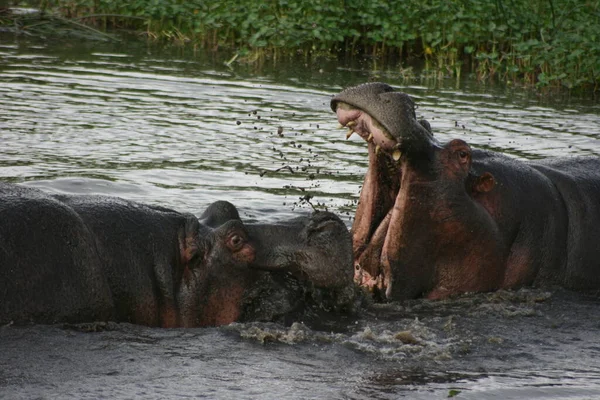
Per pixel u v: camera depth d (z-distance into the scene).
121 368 9.10
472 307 11.91
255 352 9.85
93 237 10.05
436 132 20.72
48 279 9.62
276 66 29.03
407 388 9.13
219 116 21.55
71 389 8.57
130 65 27.30
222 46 32.03
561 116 23.66
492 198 12.38
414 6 32.34
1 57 27.05
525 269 12.73
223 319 10.66
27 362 9.01
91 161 17.22
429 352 10.22
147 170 16.92
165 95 23.47
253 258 10.72
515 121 22.58
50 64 26.47
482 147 19.59
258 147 19.12
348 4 32.97
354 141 20.05
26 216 9.68
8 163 16.59
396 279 11.93
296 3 32.44
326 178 17.31
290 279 11.01
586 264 13.13
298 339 10.27
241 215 14.42
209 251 10.62
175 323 10.42
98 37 31.98
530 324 11.46
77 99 22.27
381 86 11.46
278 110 22.45
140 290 10.20
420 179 11.63
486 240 12.16
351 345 10.25
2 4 34.81
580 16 31.23
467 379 9.48
